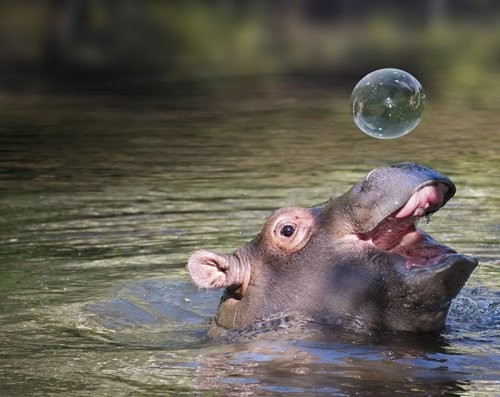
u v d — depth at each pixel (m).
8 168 33.72
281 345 16.27
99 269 21.61
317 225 17.50
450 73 59.03
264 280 17.66
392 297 16.52
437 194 16.22
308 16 100.50
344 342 16.31
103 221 25.64
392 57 67.44
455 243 23.16
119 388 14.50
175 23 94.06
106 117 45.22
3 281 20.80
